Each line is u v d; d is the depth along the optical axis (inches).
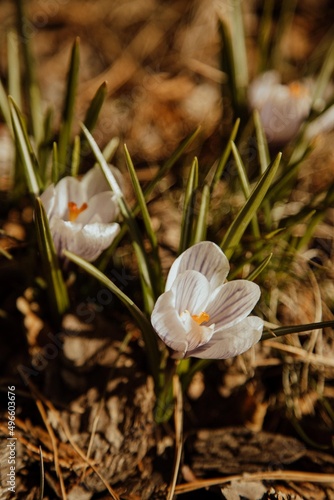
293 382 16.1
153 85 22.3
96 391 15.1
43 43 23.3
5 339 16.1
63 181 14.5
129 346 15.8
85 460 14.6
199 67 22.8
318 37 24.7
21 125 14.8
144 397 15.1
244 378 16.0
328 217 18.6
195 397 15.9
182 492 14.6
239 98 18.5
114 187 14.7
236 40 18.7
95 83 22.4
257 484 14.7
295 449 15.2
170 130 21.2
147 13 24.5
